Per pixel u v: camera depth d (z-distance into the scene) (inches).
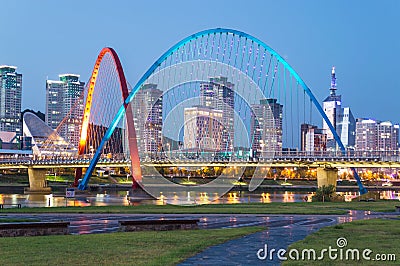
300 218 2224.4
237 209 2827.3
